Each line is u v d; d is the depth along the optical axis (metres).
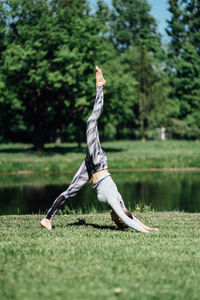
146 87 45.22
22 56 27.08
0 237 5.74
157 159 25.48
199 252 4.75
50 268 4.08
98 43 30.44
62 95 30.66
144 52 45.22
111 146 40.50
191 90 42.12
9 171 23.23
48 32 27.89
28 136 54.25
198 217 7.98
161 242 5.29
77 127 35.19
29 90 29.09
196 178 20.08
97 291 3.42
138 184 17.77
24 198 13.99
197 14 32.72
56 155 29.06
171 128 49.84
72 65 28.19
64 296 3.33
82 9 30.97
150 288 3.51
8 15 27.08
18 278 3.77
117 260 4.38
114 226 6.77
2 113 33.00
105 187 5.97
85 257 4.50
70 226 6.73
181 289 3.51
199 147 38.41
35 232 6.10
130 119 47.62
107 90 30.31
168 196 14.14
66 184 18.09
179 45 35.69
